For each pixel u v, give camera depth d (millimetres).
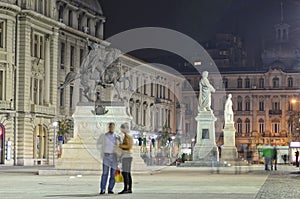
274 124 144500
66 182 29781
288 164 78375
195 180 32594
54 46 77500
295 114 138125
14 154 69000
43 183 28922
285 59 154125
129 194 21719
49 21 75438
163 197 20312
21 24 70688
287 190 24719
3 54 68375
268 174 42688
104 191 21719
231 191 23812
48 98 76250
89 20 91062
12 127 69062
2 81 68562
